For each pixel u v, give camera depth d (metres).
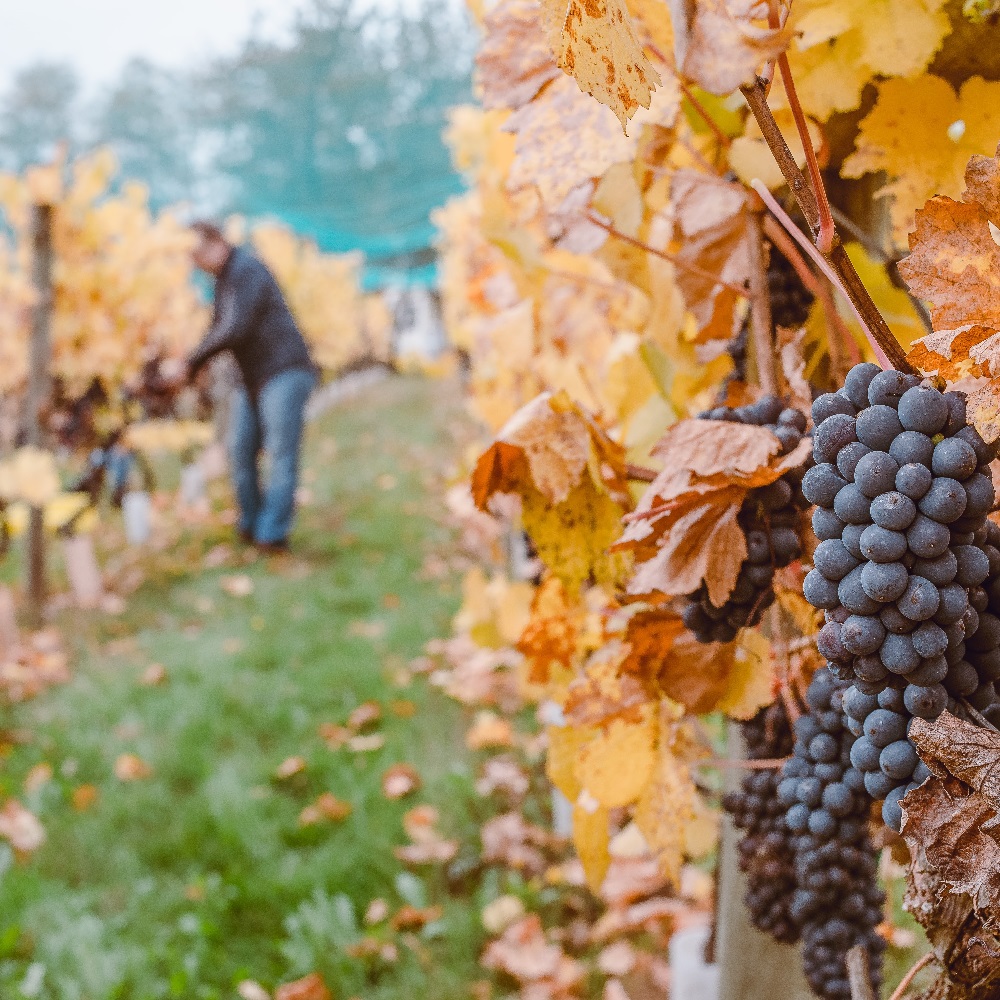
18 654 4.72
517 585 1.42
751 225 0.82
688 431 0.66
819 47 0.74
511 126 0.78
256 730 3.87
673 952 1.61
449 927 2.62
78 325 5.66
